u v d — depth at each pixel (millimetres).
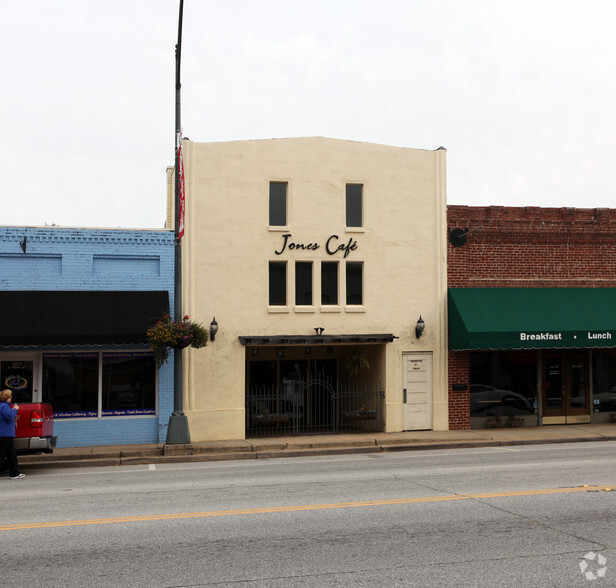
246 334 19578
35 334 16938
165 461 16312
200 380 19062
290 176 20219
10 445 13500
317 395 22781
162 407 18562
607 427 21609
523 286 21641
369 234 20703
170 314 18641
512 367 22031
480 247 21500
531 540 7812
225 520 8875
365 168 20797
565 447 17688
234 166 19781
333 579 6461
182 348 17250
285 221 20359
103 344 17250
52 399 17984
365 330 20516
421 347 20891
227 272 19531
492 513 9180
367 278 20609
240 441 18656
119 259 18656
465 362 21281
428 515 9078
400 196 21016
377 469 13734
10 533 8320
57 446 17844
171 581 6438
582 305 21250
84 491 11484
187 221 19297
